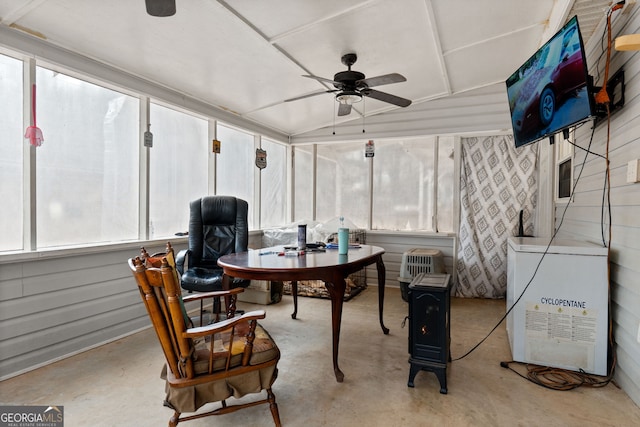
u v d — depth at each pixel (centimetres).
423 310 209
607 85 227
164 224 346
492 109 424
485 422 178
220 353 160
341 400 198
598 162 246
